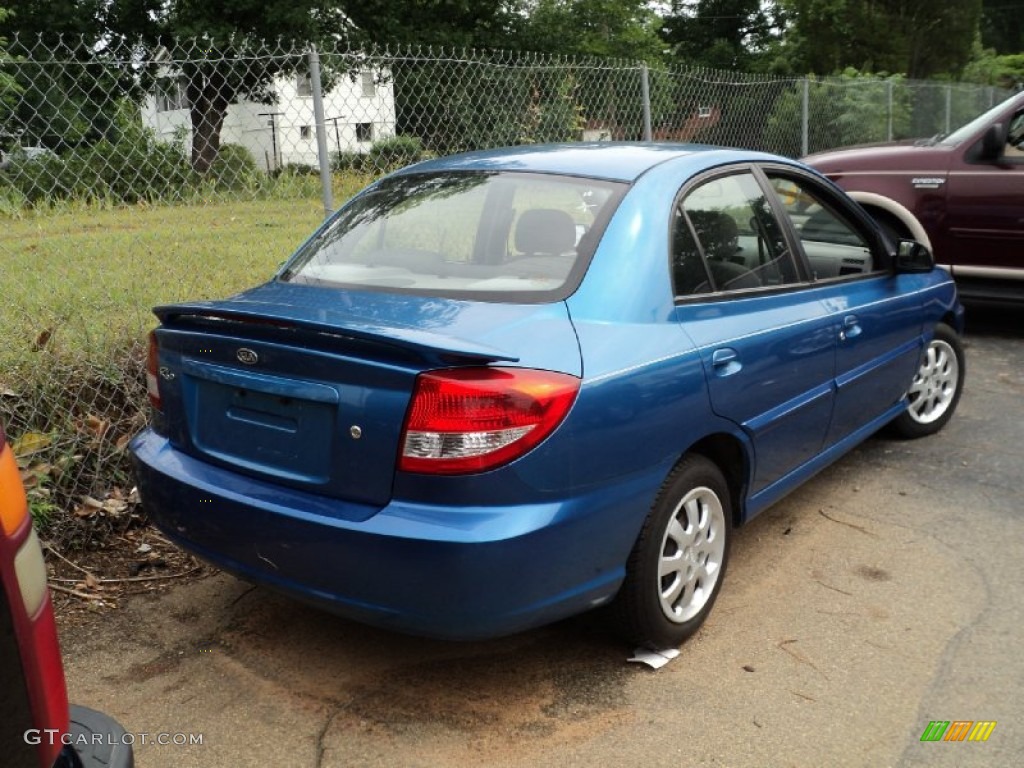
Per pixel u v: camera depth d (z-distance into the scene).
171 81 5.61
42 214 5.36
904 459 4.91
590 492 2.58
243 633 3.23
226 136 6.22
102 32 22.88
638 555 2.84
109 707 2.80
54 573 3.61
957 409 5.72
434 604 2.41
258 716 2.76
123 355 4.48
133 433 4.21
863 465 4.84
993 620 3.28
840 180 7.45
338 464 2.52
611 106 8.16
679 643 3.10
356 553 2.45
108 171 5.54
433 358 2.38
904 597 3.46
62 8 21.95
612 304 2.82
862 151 7.62
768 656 3.07
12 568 1.47
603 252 2.91
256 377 2.68
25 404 4.10
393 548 2.39
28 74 5.06
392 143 6.74
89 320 4.65
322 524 2.49
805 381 3.61
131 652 3.10
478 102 7.11
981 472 4.70
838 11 26.08
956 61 27.17
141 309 4.84
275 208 6.07
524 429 2.40
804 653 3.08
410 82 6.72
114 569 3.68
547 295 2.79
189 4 22.69
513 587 2.43
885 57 25.86
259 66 5.87
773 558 3.80
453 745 2.62
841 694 2.85
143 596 3.48
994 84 29.78
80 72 5.25
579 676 2.95
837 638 3.18
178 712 2.78
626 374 2.67
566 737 2.65
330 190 5.50
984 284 7.10
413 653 3.09
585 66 7.64
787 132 10.92
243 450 2.76
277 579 2.67
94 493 4.02
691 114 9.27
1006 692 2.86
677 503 2.95
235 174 5.96
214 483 2.77
